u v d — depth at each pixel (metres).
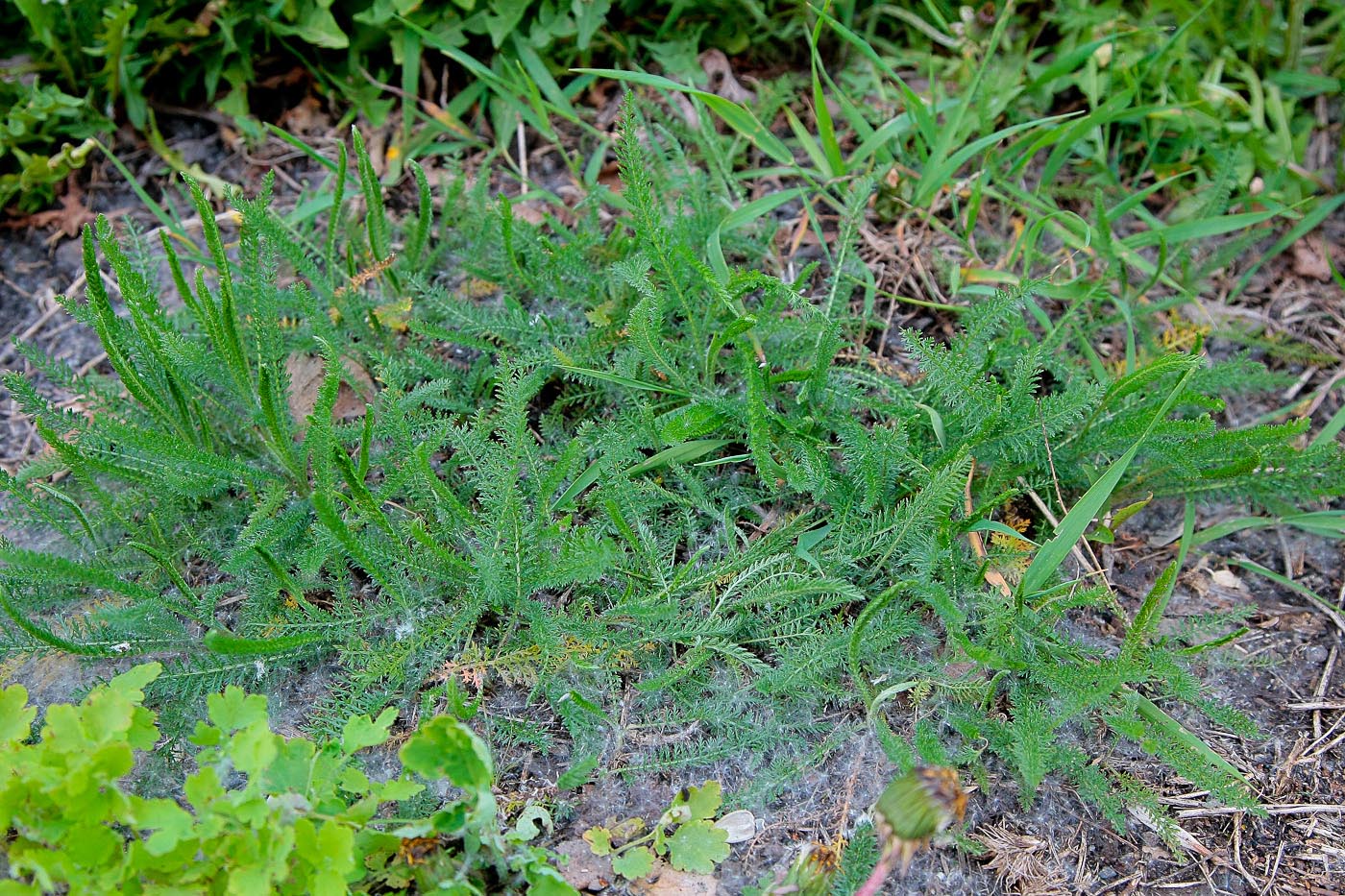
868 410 2.38
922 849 1.87
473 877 1.76
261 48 2.99
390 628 2.08
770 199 2.47
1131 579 2.27
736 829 1.89
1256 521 2.30
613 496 2.09
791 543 2.13
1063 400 2.07
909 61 2.96
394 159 2.85
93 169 2.91
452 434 2.09
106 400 2.20
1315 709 2.11
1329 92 2.96
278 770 1.67
